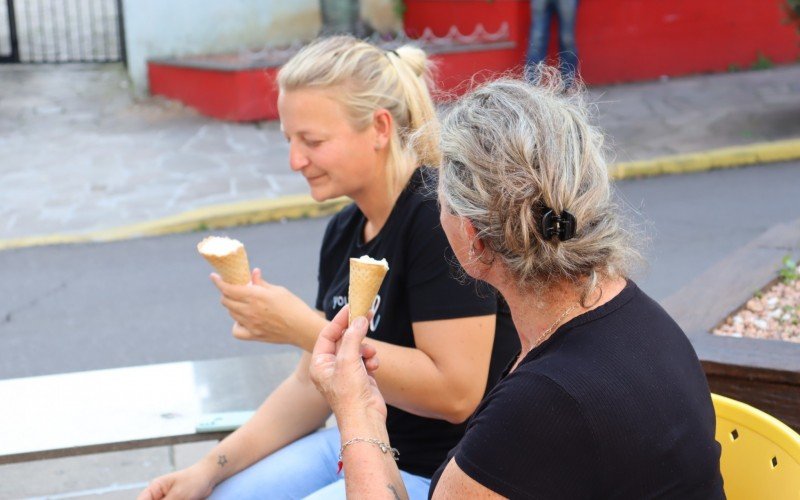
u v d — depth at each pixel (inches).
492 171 62.2
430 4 454.0
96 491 148.2
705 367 104.6
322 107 88.2
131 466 157.1
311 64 88.6
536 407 58.1
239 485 95.9
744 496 76.1
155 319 228.8
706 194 299.7
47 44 517.3
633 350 61.0
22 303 242.1
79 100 436.1
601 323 62.1
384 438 69.1
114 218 300.0
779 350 105.1
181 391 110.8
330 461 97.0
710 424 63.7
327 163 89.4
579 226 61.7
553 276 62.3
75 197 319.0
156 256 272.8
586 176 62.8
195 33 441.4
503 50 419.2
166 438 100.2
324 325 84.9
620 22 428.8
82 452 98.5
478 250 64.6
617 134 359.3
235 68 391.5
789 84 412.5
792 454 71.8
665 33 433.4
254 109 397.4
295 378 101.0
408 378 85.2
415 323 87.4
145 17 435.5
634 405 58.7
